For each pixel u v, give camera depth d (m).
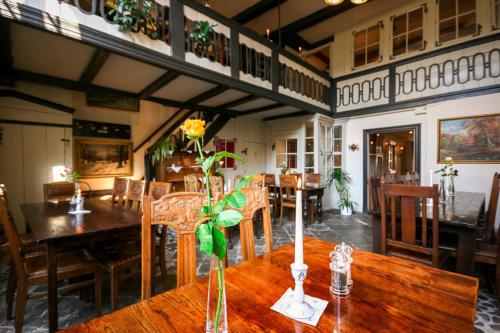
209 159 0.69
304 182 5.35
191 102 4.82
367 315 0.78
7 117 3.49
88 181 4.58
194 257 1.24
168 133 5.34
